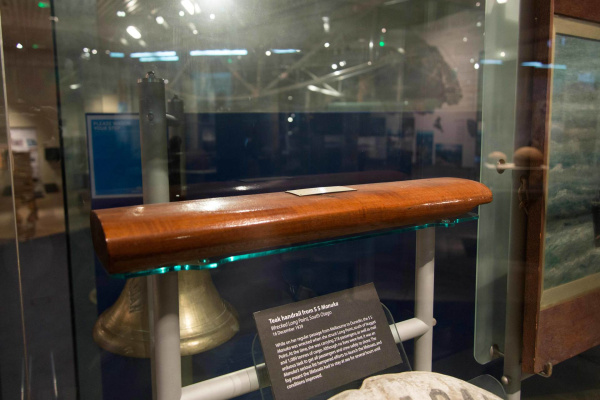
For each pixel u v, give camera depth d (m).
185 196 1.04
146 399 1.04
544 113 1.19
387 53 1.34
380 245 1.31
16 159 0.88
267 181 1.17
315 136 1.25
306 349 0.93
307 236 0.84
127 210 0.75
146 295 0.93
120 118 0.98
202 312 0.99
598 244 1.40
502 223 1.29
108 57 0.96
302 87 1.21
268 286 1.15
